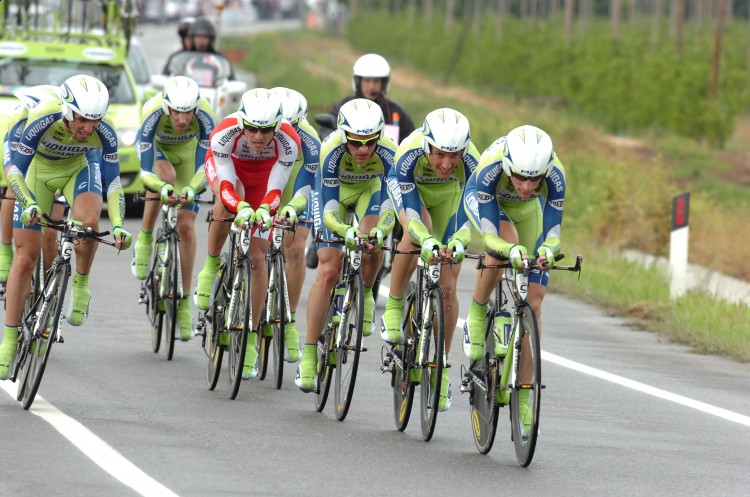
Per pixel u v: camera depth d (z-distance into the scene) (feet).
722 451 67.97
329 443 65.62
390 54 642.22
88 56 167.32
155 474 57.06
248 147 78.74
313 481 57.57
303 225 83.66
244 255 76.43
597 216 166.61
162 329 88.74
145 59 190.08
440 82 502.38
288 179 81.46
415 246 70.79
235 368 77.05
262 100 72.43
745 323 107.24
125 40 171.12
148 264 93.45
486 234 65.26
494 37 493.36
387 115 106.93
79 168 75.00
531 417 61.87
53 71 165.78
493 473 61.21
